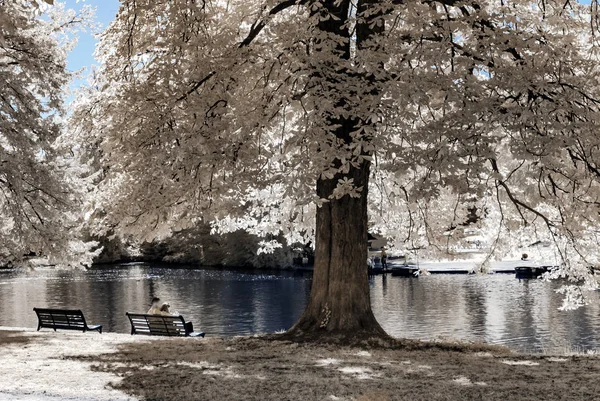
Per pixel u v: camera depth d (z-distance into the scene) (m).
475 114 11.53
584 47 14.37
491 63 12.04
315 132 11.26
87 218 15.81
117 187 15.39
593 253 16.30
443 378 9.62
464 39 13.83
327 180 14.02
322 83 11.60
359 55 11.62
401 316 23.20
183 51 13.38
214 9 14.69
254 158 12.18
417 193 11.07
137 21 14.45
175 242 57.81
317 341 13.23
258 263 48.94
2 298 31.98
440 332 19.86
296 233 20.45
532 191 11.58
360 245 14.02
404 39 12.54
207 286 36.38
